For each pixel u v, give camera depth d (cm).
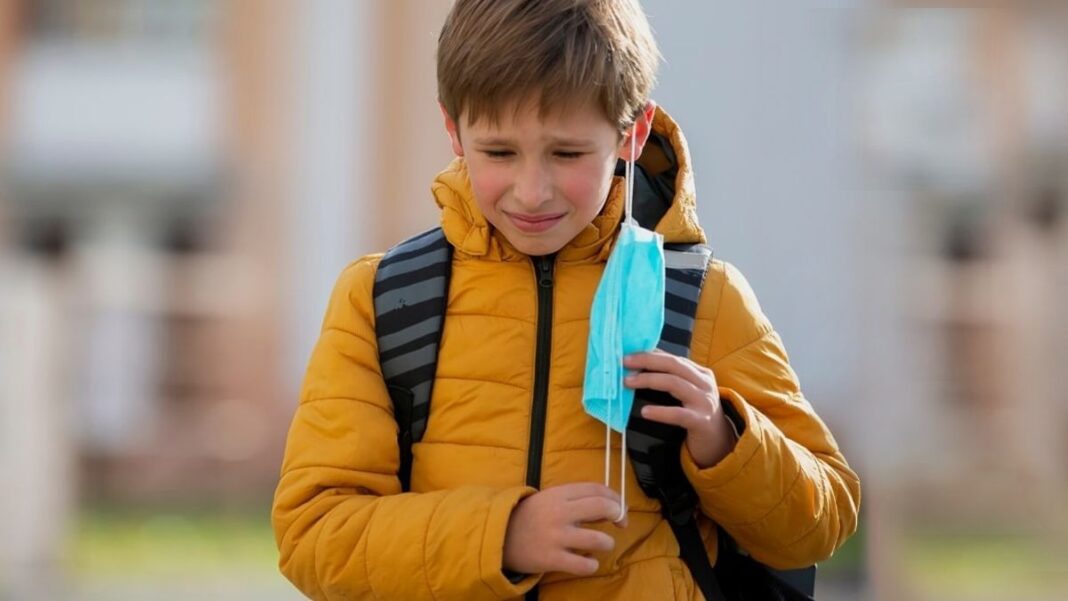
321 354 788
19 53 3334
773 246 2655
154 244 3331
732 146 2636
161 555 2669
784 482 759
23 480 2730
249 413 3294
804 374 2677
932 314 2780
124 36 3334
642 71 763
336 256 3275
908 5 2731
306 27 3256
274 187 3288
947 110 2770
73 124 3334
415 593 730
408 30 3216
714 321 796
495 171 741
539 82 720
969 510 2809
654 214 820
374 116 3241
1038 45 2794
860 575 2408
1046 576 2462
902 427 2709
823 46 2645
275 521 770
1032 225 2839
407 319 780
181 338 3309
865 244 2684
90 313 3266
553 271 786
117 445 3231
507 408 768
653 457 767
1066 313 2811
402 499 743
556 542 714
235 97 3291
